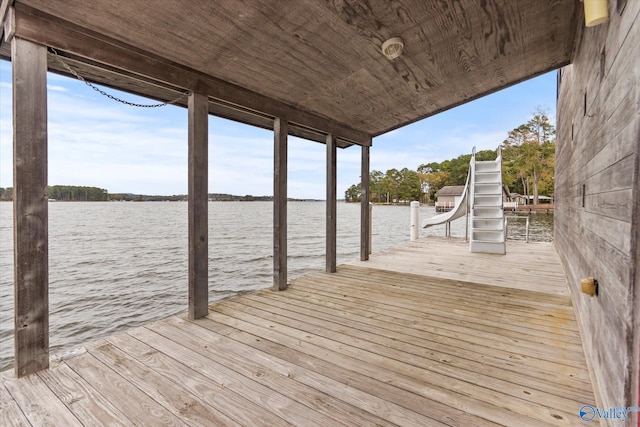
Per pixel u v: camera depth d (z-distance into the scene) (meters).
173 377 1.71
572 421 1.36
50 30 1.74
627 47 1.14
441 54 2.88
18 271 1.68
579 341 2.13
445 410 1.44
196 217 2.54
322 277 3.91
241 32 2.20
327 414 1.42
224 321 2.51
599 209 1.63
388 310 2.76
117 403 1.49
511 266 4.46
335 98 3.41
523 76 3.51
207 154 2.61
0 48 1.92
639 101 0.91
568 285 3.36
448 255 5.34
